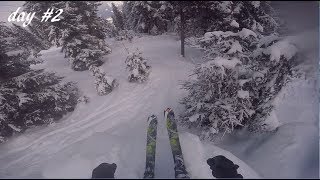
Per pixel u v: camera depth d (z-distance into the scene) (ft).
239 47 23.56
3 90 32.78
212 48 24.67
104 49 43.42
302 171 18.83
